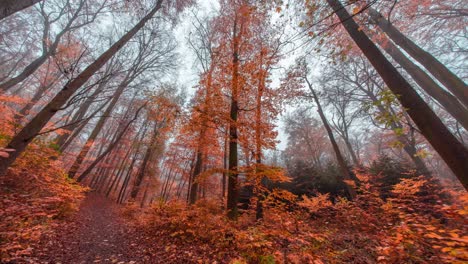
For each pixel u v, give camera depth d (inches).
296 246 154.2
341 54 176.1
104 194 914.7
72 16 468.1
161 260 167.5
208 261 159.3
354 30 180.9
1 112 231.6
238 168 247.1
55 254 157.1
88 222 291.3
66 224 232.7
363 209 273.0
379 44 300.5
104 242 211.0
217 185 645.9
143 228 268.7
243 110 303.0
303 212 307.0
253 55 314.8
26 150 223.6
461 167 110.4
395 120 137.3
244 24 305.0
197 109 262.8
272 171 226.7
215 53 323.3
